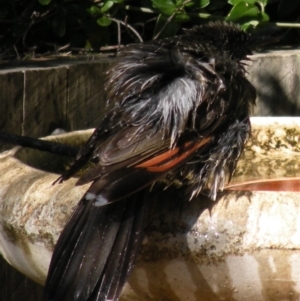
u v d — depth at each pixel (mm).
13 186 6164
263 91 11727
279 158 8883
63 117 10297
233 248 5328
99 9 11688
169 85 6324
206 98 6324
